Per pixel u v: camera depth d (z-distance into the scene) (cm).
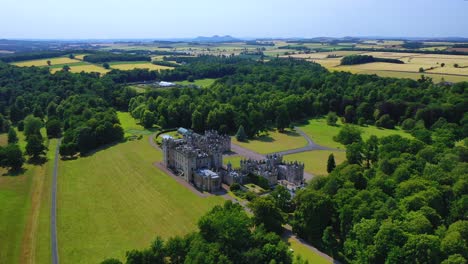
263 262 11919
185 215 16112
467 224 12462
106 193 18500
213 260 11444
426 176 16538
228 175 19600
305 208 14275
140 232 14838
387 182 15938
